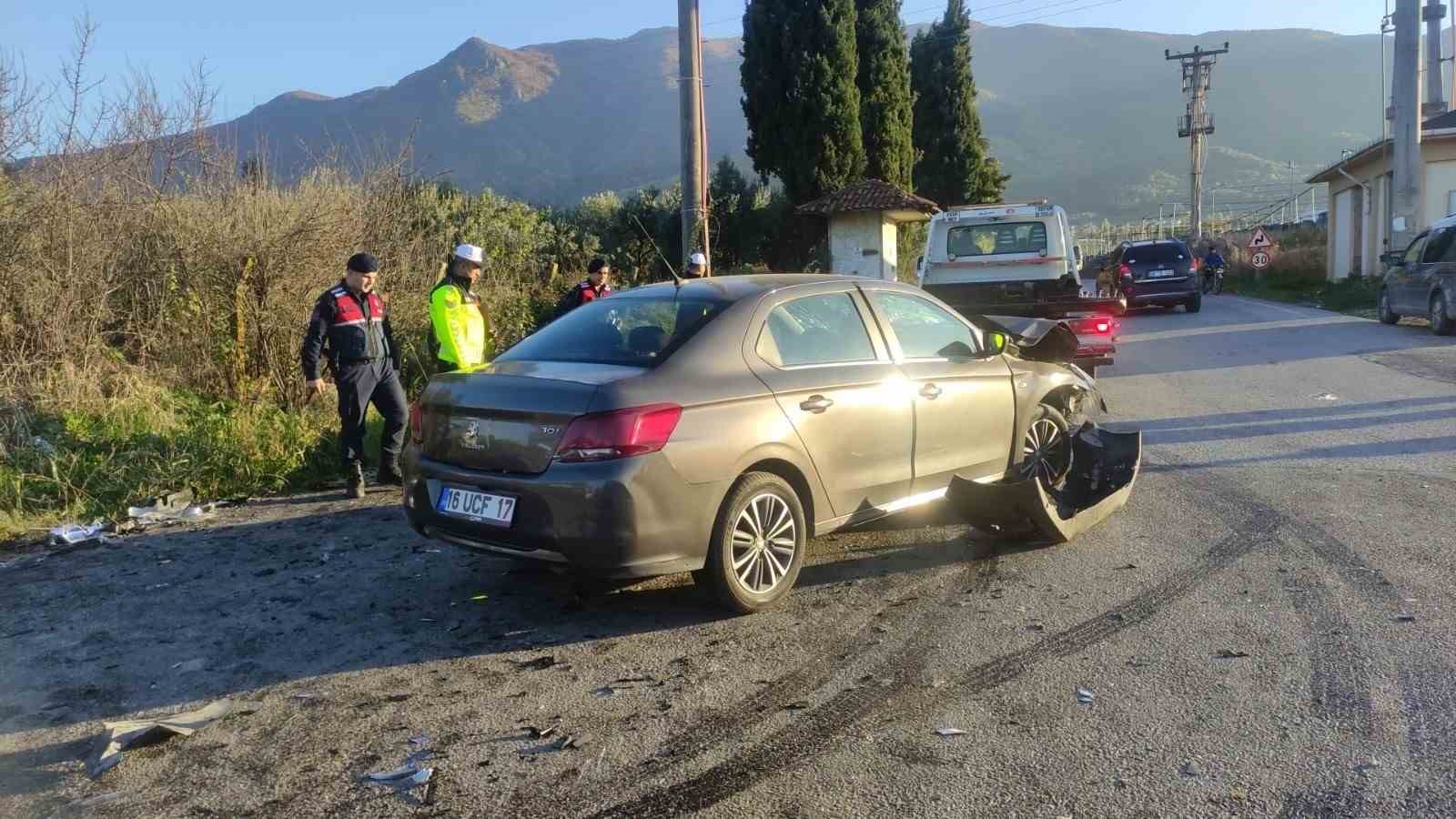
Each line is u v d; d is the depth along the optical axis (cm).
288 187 1066
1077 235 9231
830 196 2100
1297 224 6438
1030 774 351
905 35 2600
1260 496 714
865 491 560
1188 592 527
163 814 338
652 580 567
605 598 539
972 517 604
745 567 506
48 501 726
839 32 2266
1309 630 470
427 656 466
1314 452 850
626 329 526
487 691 428
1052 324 804
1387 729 375
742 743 378
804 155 2284
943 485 611
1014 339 767
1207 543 607
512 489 466
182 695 429
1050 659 448
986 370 645
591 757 369
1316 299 2666
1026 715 395
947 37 3556
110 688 437
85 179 958
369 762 370
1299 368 1361
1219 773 349
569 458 453
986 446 641
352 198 1103
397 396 798
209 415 900
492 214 1678
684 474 467
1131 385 1282
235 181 1041
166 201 1006
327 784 354
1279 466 805
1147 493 735
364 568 598
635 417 456
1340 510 670
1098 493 704
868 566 586
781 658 456
